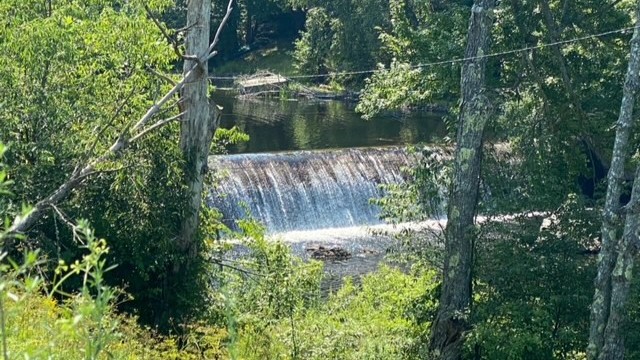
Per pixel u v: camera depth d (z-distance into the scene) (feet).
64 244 47.65
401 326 55.52
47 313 25.84
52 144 45.93
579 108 58.49
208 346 42.98
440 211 71.97
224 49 205.77
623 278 43.16
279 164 90.58
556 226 52.24
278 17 220.64
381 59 168.66
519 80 61.36
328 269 78.33
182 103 51.03
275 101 160.86
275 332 46.88
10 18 46.52
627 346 46.14
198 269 53.16
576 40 58.44
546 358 48.29
